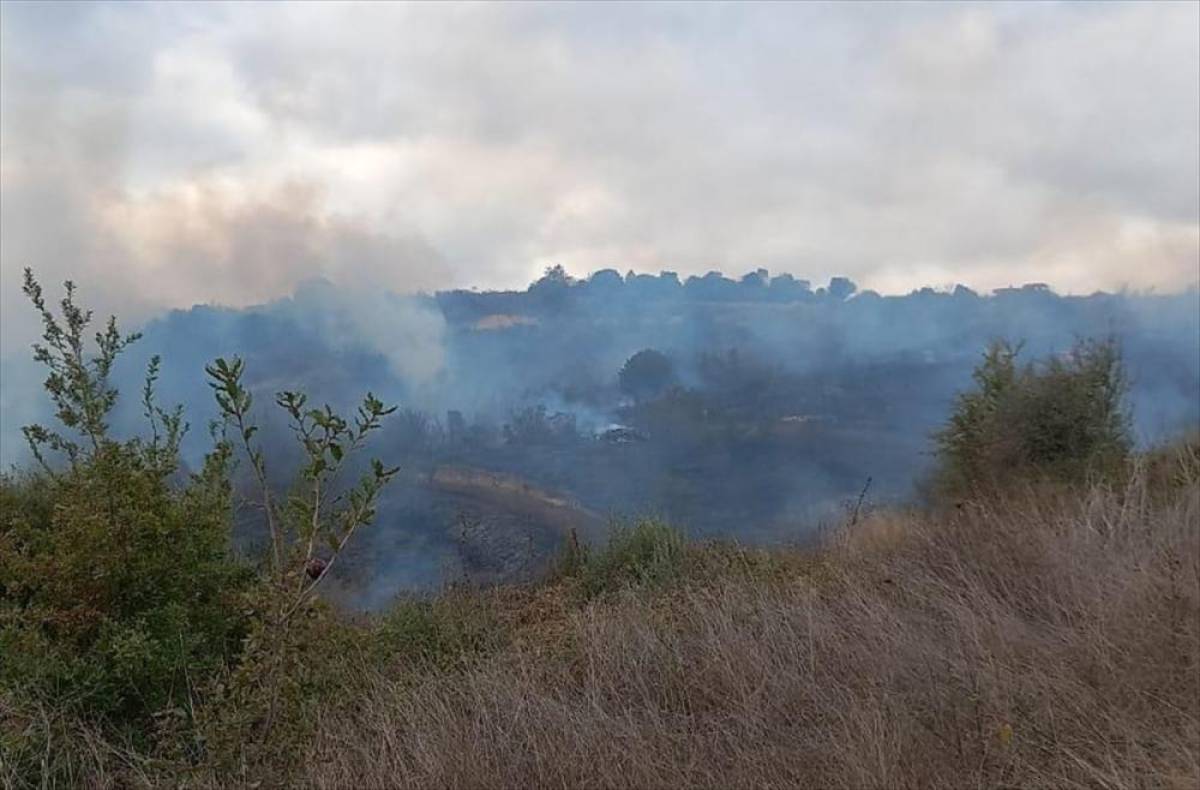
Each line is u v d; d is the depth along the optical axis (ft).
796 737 13.19
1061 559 17.63
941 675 14.01
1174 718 12.57
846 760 11.84
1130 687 13.20
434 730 13.41
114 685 14.32
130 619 14.82
